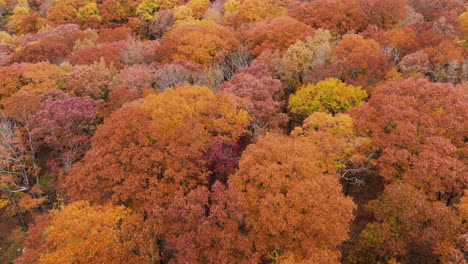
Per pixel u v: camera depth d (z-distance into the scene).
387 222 23.00
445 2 63.78
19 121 41.41
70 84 45.09
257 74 41.84
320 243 21.53
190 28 64.94
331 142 27.11
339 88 35.31
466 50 40.53
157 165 26.72
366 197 32.38
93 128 40.44
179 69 45.66
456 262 17.83
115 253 20.92
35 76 44.72
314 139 27.89
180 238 21.27
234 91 36.50
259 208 21.84
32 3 117.12
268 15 78.19
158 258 23.56
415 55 39.38
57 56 59.22
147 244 22.89
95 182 25.33
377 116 28.97
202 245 21.58
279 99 42.25
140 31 93.94
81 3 101.50
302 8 65.94
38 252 22.55
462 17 56.28
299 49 45.84
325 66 43.34
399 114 26.34
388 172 25.33
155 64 52.53
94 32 79.69
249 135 36.53
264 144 26.36
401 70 40.62
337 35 56.22
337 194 22.19
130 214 25.89
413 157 23.83
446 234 19.64
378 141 26.53
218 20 83.62
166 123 28.86
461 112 25.41
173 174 26.02
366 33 50.66
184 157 26.75
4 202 37.91
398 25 57.31
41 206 38.69
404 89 30.02
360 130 28.89
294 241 21.69
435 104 27.00
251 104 33.19
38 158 45.69
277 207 21.30
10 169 39.91
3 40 80.81
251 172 23.64
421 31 51.81
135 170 26.19
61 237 20.59
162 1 101.94
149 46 62.62
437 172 22.34
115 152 27.02
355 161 27.86
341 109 35.81
